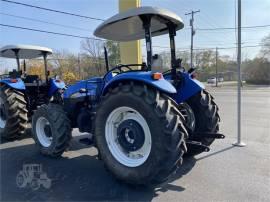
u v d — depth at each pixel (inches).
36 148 175.6
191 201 99.6
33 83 230.1
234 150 159.2
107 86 120.9
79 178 124.2
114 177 118.8
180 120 105.4
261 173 123.8
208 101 142.6
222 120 267.9
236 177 119.8
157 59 121.3
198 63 1817.2
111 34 146.1
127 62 244.4
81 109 160.6
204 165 134.7
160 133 101.0
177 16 122.5
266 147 165.0
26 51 248.4
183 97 136.6
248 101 468.8
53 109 156.9
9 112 194.7
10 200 104.1
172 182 116.3
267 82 1485.0
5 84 203.2
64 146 153.1
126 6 233.6
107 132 120.7
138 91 107.7
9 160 150.9
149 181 105.5
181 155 102.7
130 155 115.0
